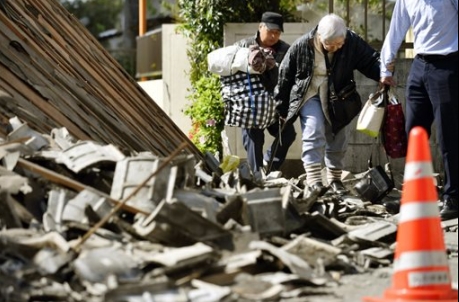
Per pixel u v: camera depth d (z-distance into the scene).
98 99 16.16
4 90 13.62
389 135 15.46
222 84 17.80
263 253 9.34
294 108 16.23
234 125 17.59
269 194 10.91
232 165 16.77
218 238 9.62
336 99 16.12
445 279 8.62
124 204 10.03
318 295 8.91
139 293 8.16
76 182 10.63
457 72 13.42
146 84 27.77
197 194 10.80
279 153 17.64
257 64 17.08
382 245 10.92
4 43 14.23
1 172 10.73
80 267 8.73
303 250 9.98
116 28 66.25
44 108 14.13
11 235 9.69
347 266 10.05
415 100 14.03
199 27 21.34
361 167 19.59
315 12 22.41
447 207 13.62
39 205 10.58
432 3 13.44
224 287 8.65
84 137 14.62
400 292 8.57
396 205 15.24
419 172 8.73
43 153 11.43
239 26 21.00
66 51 16.36
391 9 22.06
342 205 13.58
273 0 21.61
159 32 34.16
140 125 17.12
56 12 17.39
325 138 16.33
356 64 16.19
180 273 8.75
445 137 13.58
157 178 10.27
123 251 9.29
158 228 9.55
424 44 13.64
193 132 21.91
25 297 8.30
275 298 8.60
